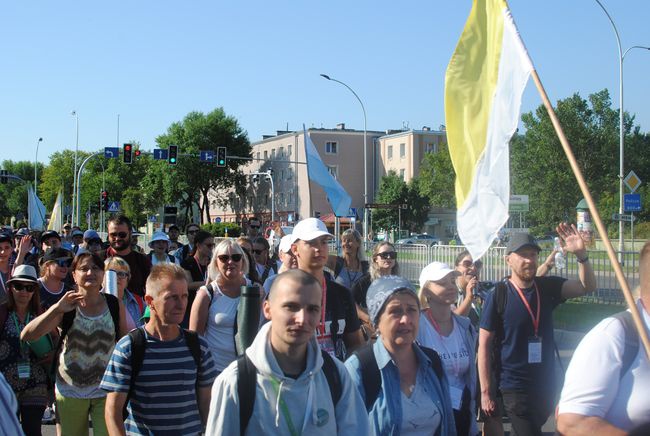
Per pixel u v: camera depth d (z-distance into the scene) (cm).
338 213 1173
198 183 8094
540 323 525
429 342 479
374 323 383
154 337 423
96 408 532
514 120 452
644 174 6781
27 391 568
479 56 498
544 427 769
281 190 8569
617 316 288
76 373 525
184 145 7944
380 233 6581
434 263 496
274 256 977
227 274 561
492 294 532
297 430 297
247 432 296
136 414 419
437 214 8144
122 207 8594
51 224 2597
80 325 529
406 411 372
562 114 6594
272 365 297
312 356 305
